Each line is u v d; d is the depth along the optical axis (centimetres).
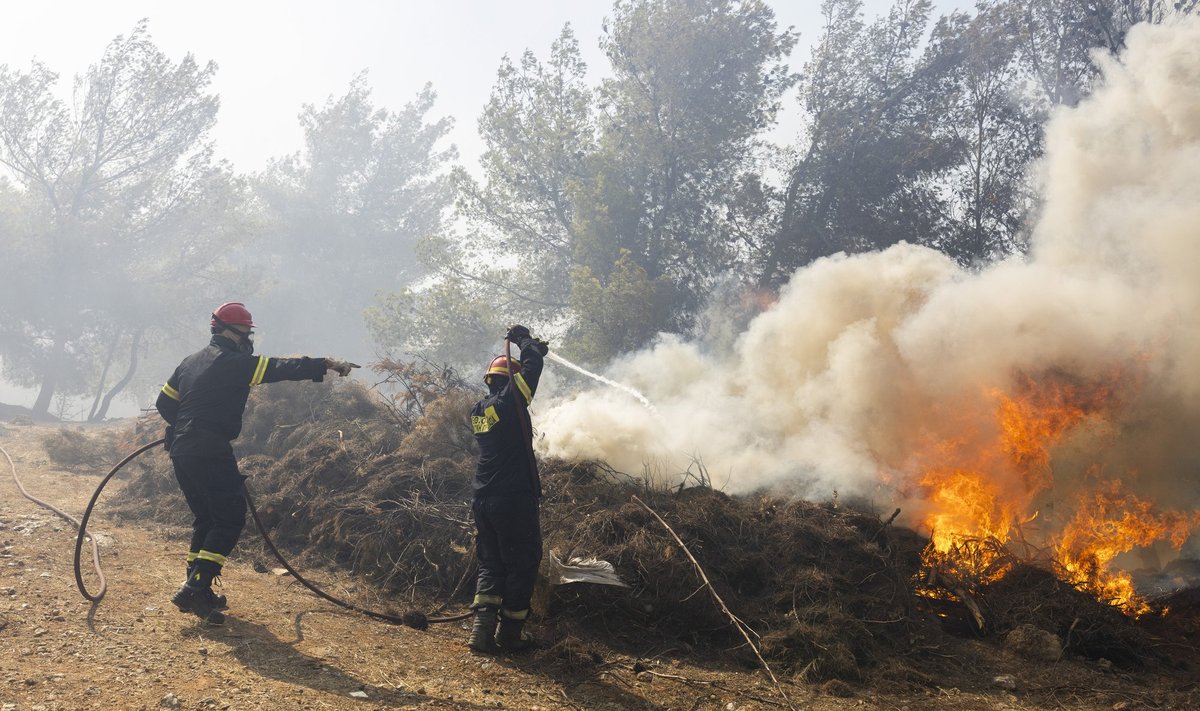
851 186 1952
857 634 490
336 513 664
